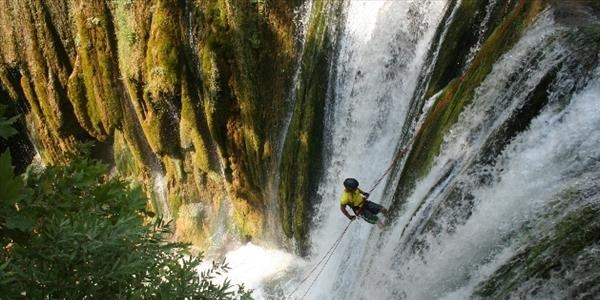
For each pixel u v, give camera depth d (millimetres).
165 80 14297
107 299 4941
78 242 4613
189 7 13617
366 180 11531
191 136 14781
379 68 11508
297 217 12812
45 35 17859
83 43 16750
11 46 18922
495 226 7293
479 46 9359
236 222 15094
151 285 5297
